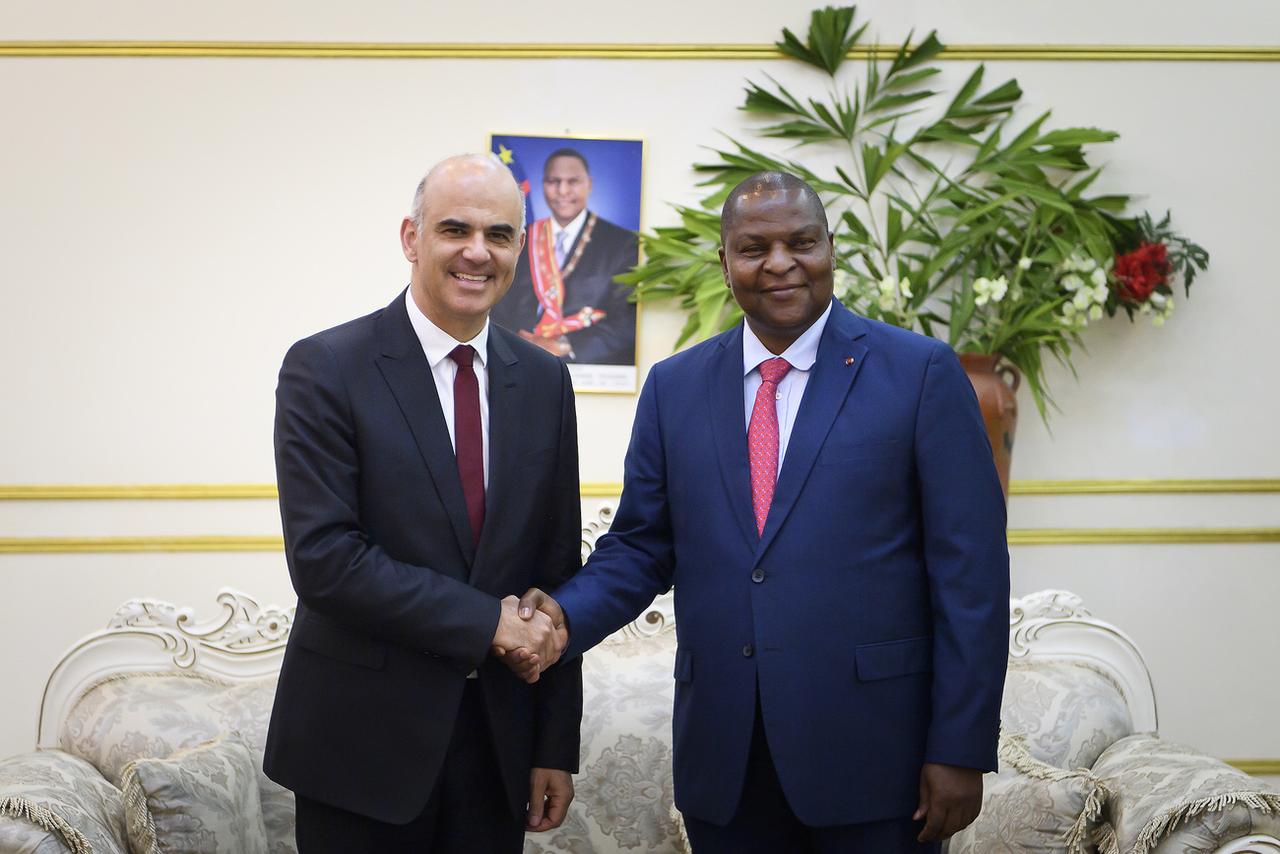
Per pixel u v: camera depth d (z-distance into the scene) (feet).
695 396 7.20
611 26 12.94
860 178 12.89
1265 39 12.82
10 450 12.90
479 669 6.89
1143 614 12.86
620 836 9.46
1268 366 12.85
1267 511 12.85
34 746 12.81
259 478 12.91
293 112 12.93
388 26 12.95
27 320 12.91
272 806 9.28
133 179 12.92
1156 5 12.82
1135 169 12.87
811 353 6.99
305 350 6.88
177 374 12.94
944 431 6.66
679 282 12.44
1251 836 7.16
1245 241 12.82
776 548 6.64
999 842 8.14
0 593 12.87
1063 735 9.51
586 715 9.66
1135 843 7.37
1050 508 12.87
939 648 6.52
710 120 12.92
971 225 12.51
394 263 12.94
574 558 7.61
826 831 6.59
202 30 12.95
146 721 9.47
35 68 12.92
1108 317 12.87
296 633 7.00
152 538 12.87
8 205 12.91
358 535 6.63
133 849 7.89
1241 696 12.80
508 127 12.92
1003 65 12.90
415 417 6.88
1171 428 12.86
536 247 12.84
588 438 12.94
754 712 6.61
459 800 6.95
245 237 12.94
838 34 12.64
